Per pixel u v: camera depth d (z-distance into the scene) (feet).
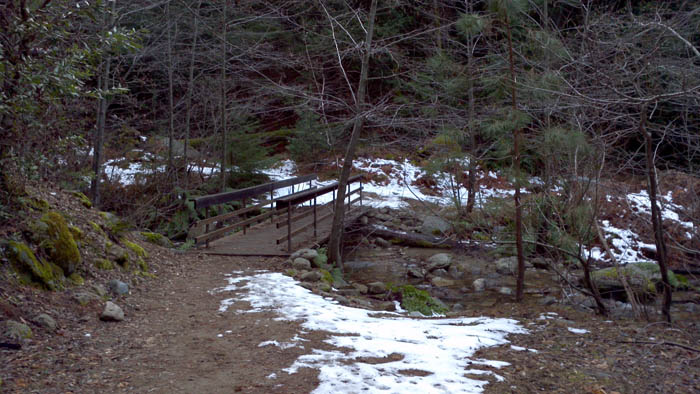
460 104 39.60
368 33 31.94
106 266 23.32
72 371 13.66
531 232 26.81
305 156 61.77
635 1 32.76
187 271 27.50
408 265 36.70
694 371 14.15
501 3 23.07
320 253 32.99
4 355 14.02
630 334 17.72
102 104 36.17
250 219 37.78
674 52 24.13
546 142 22.57
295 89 40.16
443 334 17.54
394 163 60.39
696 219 25.77
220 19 49.85
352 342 16.48
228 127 53.16
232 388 12.91
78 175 28.45
